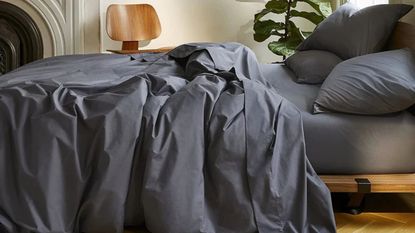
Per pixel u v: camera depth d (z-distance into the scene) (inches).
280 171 65.7
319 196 65.5
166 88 72.0
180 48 94.0
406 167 72.9
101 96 66.4
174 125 65.2
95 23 166.9
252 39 188.1
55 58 105.3
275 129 67.7
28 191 60.6
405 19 104.7
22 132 63.0
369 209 78.2
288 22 165.6
